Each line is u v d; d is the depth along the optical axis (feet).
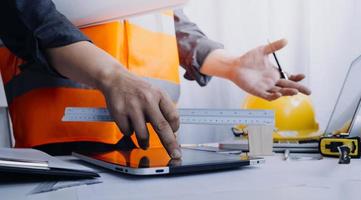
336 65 4.77
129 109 1.55
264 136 2.01
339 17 4.78
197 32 3.63
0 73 2.62
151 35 2.73
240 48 4.66
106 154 1.81
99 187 1.19
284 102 2.48
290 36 4.70
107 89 1.66
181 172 1.36
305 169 1.49
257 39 4.66
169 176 1.36
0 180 1.28
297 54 4.72
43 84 2.39
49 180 1.30
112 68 1.73
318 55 4.78
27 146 2.46
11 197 1.06
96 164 1.61
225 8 4.63
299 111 2.45
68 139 2.37
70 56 1.88
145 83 1.62
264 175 1.36
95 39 2.47
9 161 1.25
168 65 2.89
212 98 4.57
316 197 0.97
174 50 2.99
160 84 2.77
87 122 2.30
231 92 4.55
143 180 1.29
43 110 2.39
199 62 3.39
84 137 2.34
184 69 3.69
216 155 1.75
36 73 2.40
